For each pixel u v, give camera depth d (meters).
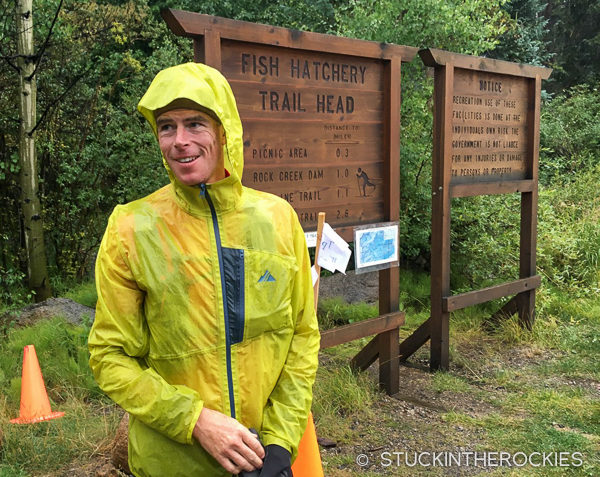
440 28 7.68
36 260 7.89
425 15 7.75
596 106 15.20
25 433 3.87
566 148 13.75
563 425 4.32
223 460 1.54
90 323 5.65
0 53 7.64
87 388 4.67
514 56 15.11
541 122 14.49
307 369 1.84
